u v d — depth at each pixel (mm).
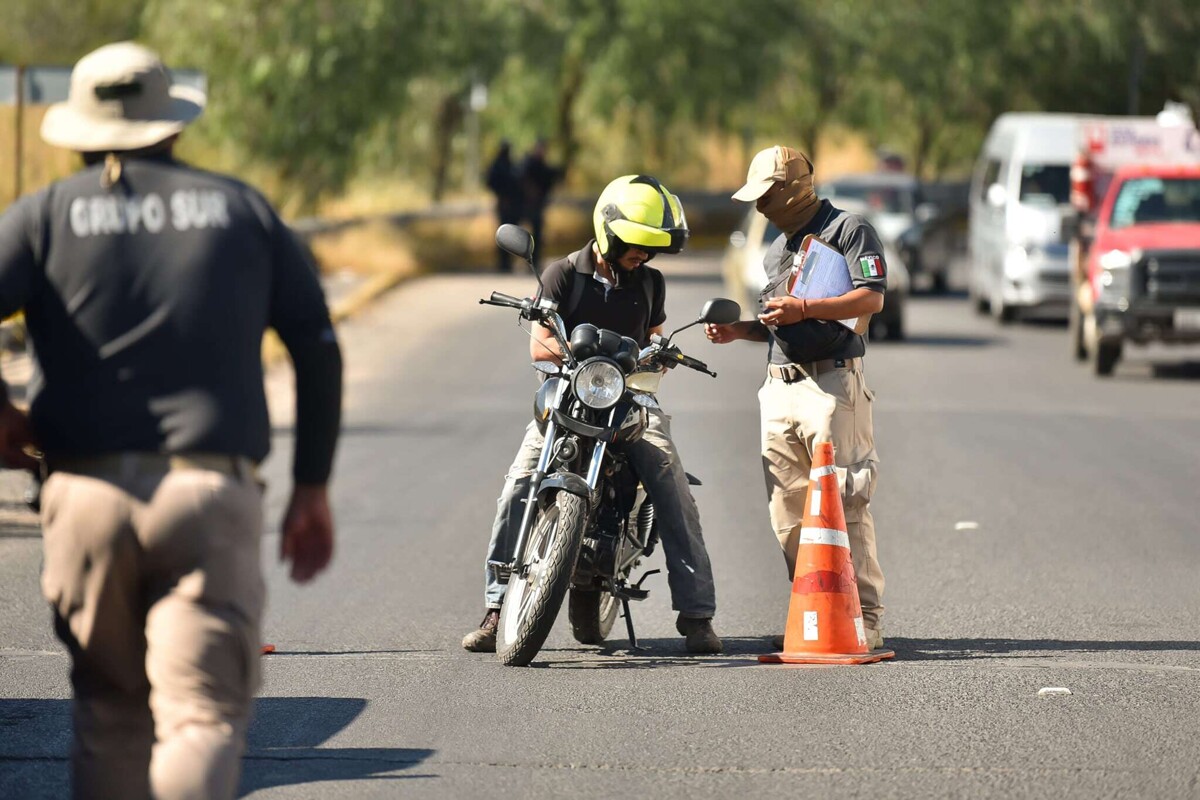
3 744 22344
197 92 16297
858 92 192375
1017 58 182250
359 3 127500
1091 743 22406
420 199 180250
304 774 21125
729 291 111312
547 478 26703
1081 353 85125
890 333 94375
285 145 126438
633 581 35469
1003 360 85188
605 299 27781
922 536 40000
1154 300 75875
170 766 14844
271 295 15742
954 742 22500
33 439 15773
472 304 112375
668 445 28281
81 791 16250
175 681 15180
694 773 21156
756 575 35531
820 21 182375
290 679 26250
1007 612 31734
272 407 64250
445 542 39344
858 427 28531
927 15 181875
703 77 167375
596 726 23391
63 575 15477
